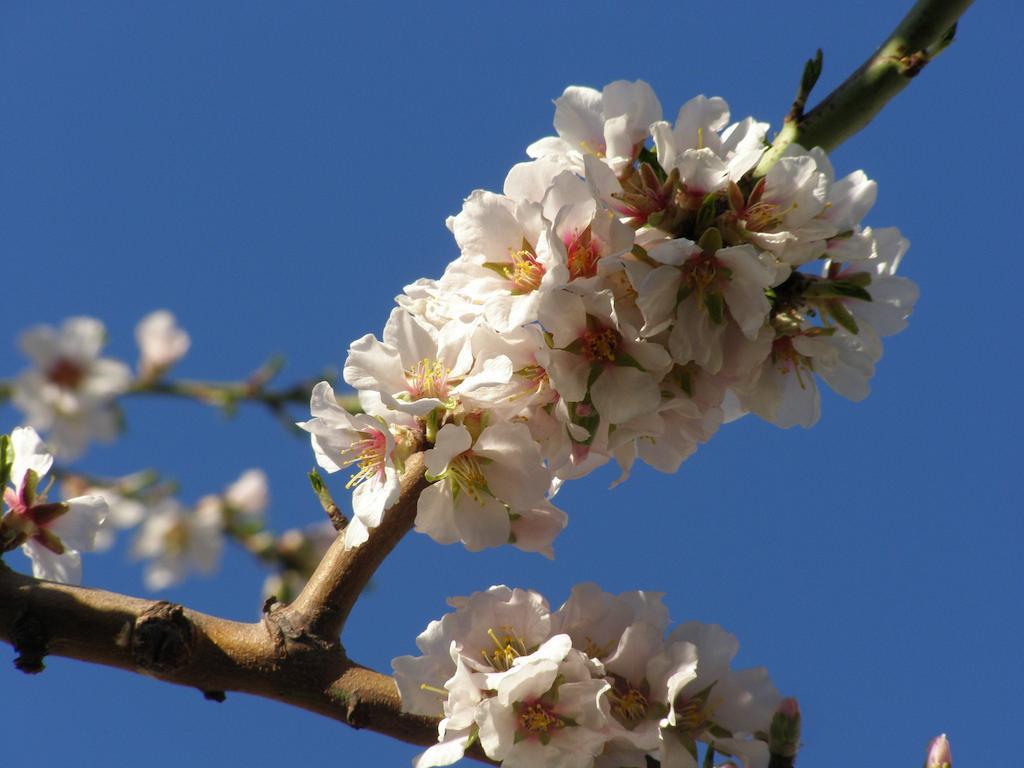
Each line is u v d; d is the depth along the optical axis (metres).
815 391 1.13
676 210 1.08
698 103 1.10
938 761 1.11
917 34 1.15
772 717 1.08
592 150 1.12
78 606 1.07
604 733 1.06
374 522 1.07
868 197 1.10
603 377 1.07
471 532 1.08
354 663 1.08
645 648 1.08
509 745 1.06
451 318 1.09
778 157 1.11
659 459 1.10
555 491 1.10
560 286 1.06
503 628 1.08
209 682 1.07
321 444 1.09
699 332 1.07
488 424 1.07
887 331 1.12
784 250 1.08
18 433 1.15
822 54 1.14
